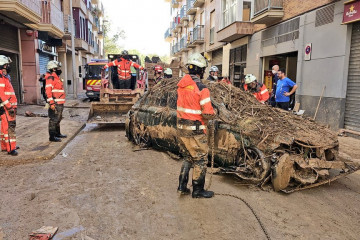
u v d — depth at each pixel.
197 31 26.69
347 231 3.29
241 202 4.01
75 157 6.27
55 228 3.23
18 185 4.59
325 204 4.00
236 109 5.04
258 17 13.35
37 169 5.39
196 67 3.95
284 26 12.59
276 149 4.33
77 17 28.17
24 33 15.88
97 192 4.32
